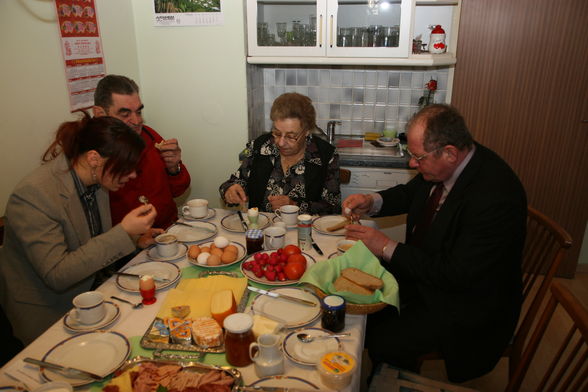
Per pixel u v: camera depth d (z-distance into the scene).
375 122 3.16
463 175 1.47
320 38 2.60
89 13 2.20
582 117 2.69
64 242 1.34
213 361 1.04
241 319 1.01
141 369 0.97
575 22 2.55
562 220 2.90
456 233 1.48
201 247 1.54
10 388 0.94
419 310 1.56
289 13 2.59
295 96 1.99
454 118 1.41
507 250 1.44
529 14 2.59
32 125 1.89
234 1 2.50
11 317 1.44
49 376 0.97
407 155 2.76
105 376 0.97
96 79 2.29
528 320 1.57
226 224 1.84
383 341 1.55
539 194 2.89
